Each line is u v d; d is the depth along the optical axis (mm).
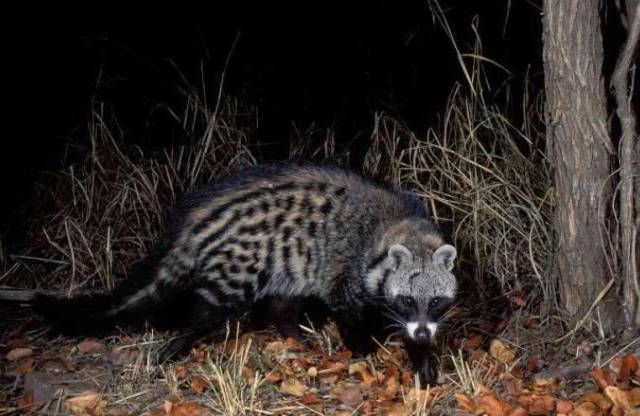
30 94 4137
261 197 2957
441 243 2879
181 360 2926
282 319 3107
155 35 4305
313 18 4344
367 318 2971
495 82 4059
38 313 3041
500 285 3195
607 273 2844
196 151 3637
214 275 2928
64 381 2801
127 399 2713
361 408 2646
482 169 3344
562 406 2582
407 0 4344
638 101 2846
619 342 2801
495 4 4289
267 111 4059
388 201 2977
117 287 3008
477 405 2613
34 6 4273
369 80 4164
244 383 2738
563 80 2742
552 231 3051
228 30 4324
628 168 2748
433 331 2779
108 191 3523
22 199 3750
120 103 4047
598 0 2719
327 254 2955
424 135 3902
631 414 2518
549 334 2922
